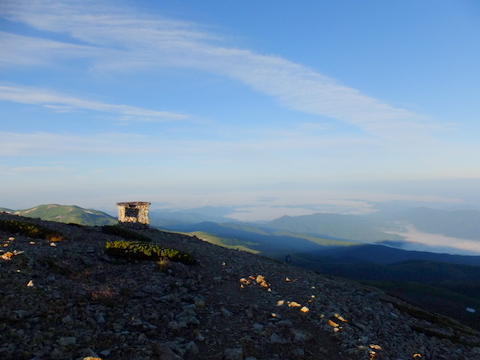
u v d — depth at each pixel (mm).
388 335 15477
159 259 20016
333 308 16891
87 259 17109
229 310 14461
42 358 7934
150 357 8922
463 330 22906
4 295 10625
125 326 10594
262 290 18578
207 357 9883
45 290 11750
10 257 13914
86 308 11078
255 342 11352
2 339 8273
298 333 12617
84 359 8070
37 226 21672
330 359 11320
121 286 13984
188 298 14703
